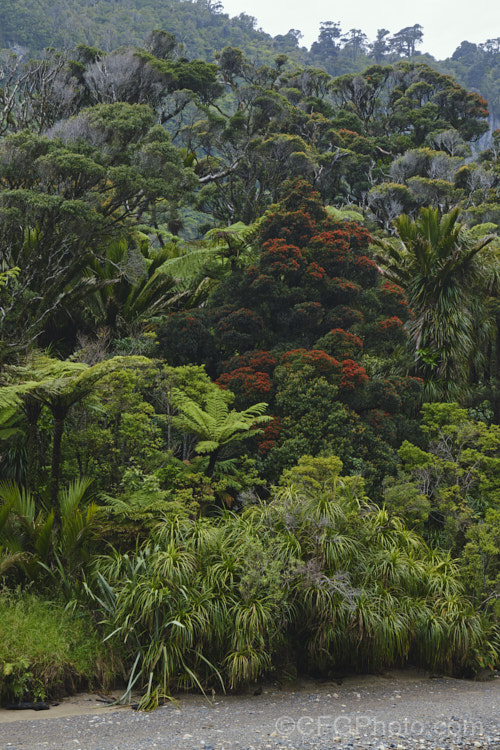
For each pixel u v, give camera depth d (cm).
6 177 1579
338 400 1452
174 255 2056
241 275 1695
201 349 1611
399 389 1506
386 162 4609
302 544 920
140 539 984
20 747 589
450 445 1328
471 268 1633
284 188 1836
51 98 2216
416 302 1667
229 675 797
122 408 1169
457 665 954
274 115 3472
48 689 754
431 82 5456
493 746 623
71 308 1702
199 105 3238
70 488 987
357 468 1303
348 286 1653
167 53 3678
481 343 1714
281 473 1308
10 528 941
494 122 11238
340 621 865
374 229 3516
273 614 836
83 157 1530
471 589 1045
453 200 3794
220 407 1273
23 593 875
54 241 1602
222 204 3425
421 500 1138
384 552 956
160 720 689
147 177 1656
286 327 1638
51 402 991
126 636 792
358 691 847
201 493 1139
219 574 851
